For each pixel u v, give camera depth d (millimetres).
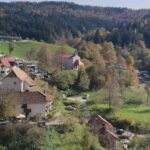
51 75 167375
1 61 158000
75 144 86688
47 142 83938
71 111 119875
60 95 139750
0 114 90875
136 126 122938
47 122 91875
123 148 99625
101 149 89438
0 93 95750
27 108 97500
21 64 174125
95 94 154625
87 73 175625
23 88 112688
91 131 96000
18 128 85312
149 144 99625
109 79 161250
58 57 194375
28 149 82250
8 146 82812
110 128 110750
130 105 149375
